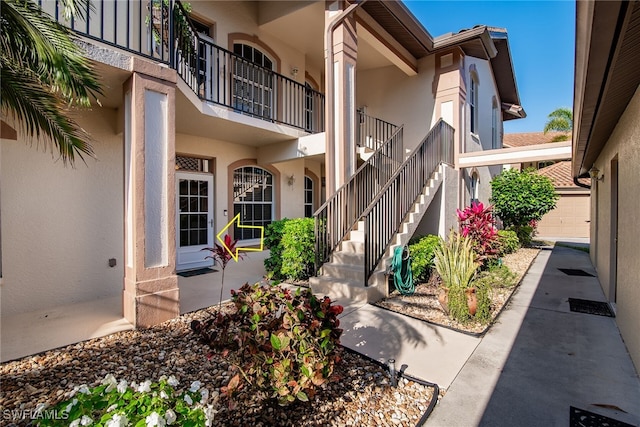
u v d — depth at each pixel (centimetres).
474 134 1005
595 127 404
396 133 773
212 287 562
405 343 351
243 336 209
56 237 452
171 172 398
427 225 791
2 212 408
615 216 505
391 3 656
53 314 414
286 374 203
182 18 538
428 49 840
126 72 366
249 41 823
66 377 269
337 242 600
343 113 625
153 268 383
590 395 261
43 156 440
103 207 496
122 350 318
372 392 260
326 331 223
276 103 894
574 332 390
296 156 778
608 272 522
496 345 352
